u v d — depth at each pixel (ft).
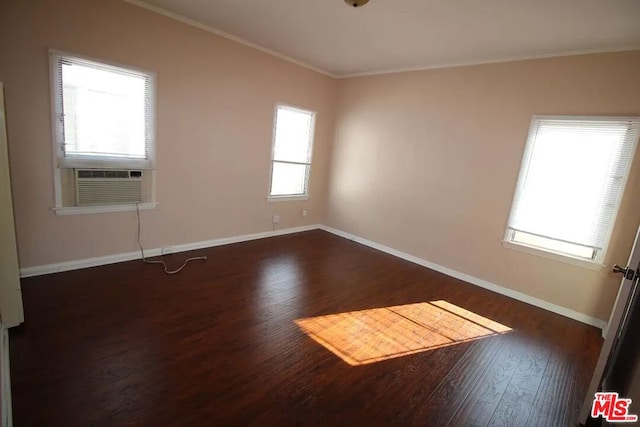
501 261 11.79
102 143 10.14
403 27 9.70
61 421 4.96
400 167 14.62
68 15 8.82
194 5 9.87
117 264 10.96
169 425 5.08
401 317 9.39
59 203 9.58
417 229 14.23
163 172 11.58
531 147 10.85
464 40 10.16
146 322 7.81
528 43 9.80
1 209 6.48
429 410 5.95
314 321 8.68
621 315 5.54
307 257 13.71
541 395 6.65
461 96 12.41
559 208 10.43
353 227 16.94
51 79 8.84
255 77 13.50
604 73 9.40
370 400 6.05
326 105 16.85
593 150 9.71
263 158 14.73
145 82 10.66
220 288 9.99
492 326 9.36
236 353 7.01
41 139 9.00
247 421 5.31
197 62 11.63
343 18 9.53
